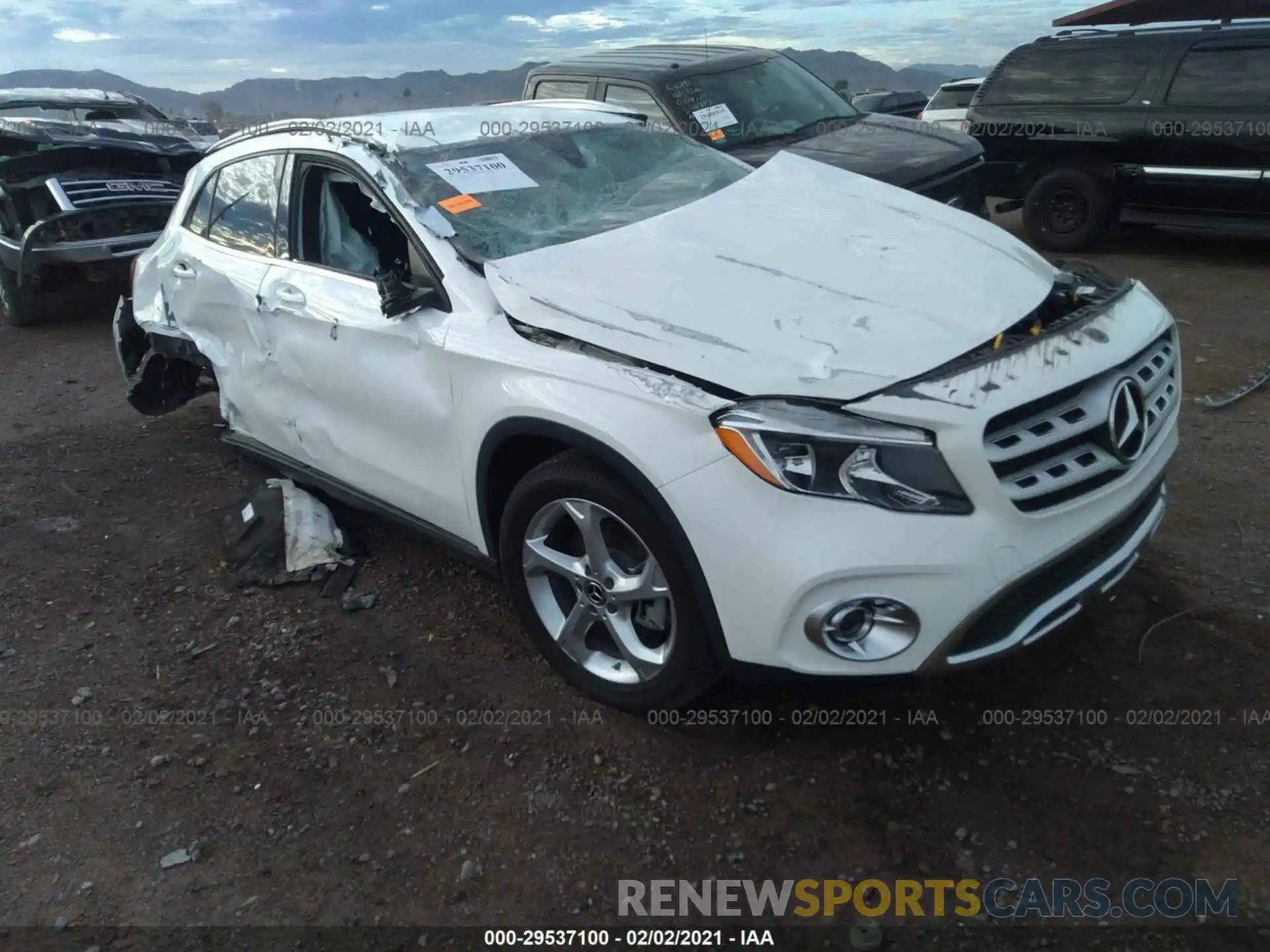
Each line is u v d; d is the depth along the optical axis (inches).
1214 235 382.6
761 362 100.0
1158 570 140.1
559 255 127.0
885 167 255.0
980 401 94.0
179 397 212.8
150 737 123.0
